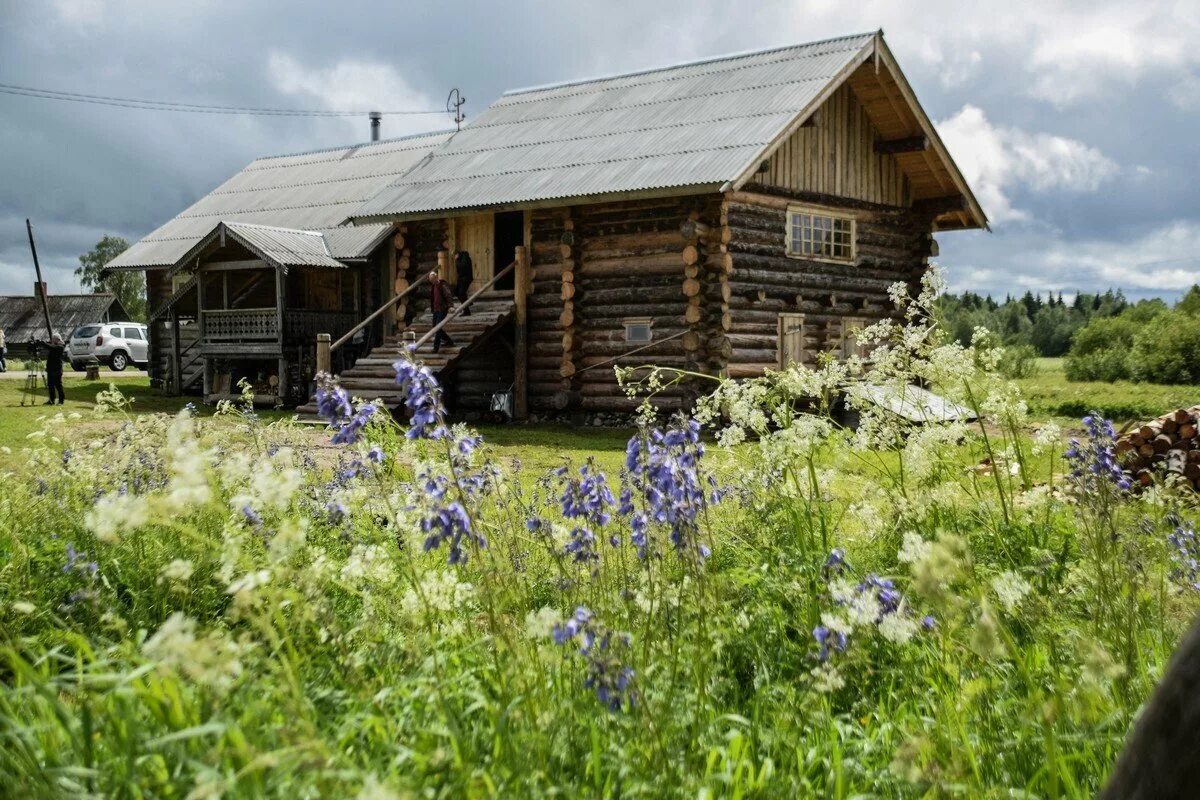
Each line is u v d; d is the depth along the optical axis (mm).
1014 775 3648
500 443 17312
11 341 67688
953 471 7484
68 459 6965
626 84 25438
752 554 6078
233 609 3135
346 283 28250
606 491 4594
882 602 3994
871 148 23094
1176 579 5625
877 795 3525
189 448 2953
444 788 2910
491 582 4355
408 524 4285
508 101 27484
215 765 2637
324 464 9641
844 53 21500
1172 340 37250
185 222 34031
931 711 4266
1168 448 11391
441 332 22062
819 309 21812
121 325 46594
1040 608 4742
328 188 32750
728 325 19766
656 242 20594
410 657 3975
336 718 3527
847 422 18266
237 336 27031
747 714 4301
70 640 4047
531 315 22406
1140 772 2570
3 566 5793
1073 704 3566
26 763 2891
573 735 3518
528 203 20859
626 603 4398
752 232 20391
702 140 20375
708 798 3188
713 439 17562
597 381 21359
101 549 5734
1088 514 5410
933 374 7453
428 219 23750
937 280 7977
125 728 3027
